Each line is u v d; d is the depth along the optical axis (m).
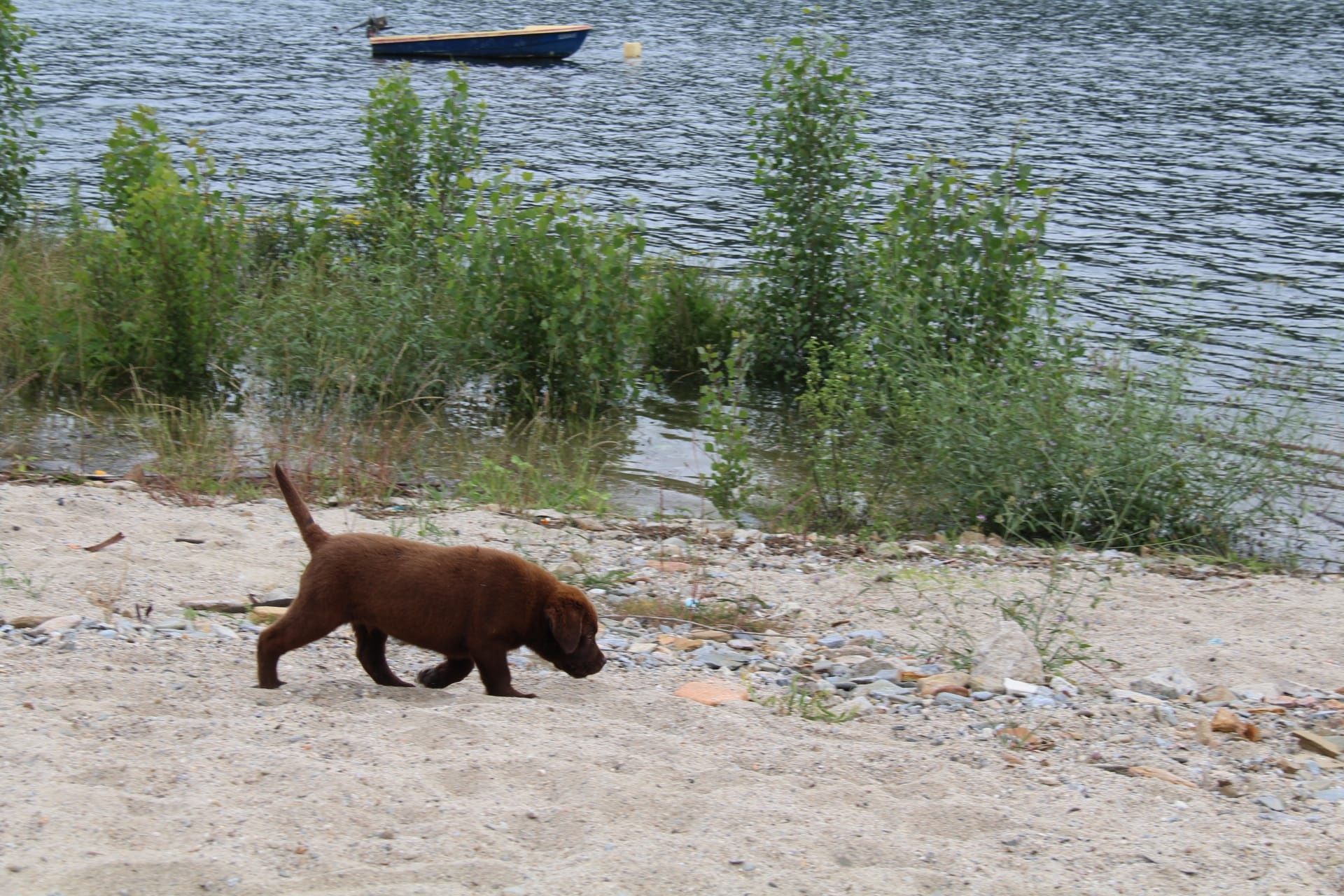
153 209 12.68
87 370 12.53
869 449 10.59
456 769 4.45
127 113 28.66
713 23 52.31
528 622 5.48
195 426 11.18
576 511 9.84
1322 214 22.81
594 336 13.09
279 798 4.14
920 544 9.32
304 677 5.71
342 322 12.78
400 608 5.34
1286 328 16.20
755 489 10.53
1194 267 19.11
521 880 3.73
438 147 15.28
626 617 7.21
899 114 31.27
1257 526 10.23
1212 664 6.95
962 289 12.34
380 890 3.59
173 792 4.16
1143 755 5.36
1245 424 10.74
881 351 12.02
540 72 38.62
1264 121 31.83
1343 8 61.25
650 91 35.34
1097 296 17.47
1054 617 7.61
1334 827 4.56
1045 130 29.95
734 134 29.30
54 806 3.90
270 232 15.91
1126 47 46.06
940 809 4.46
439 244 13.61
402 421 11.28
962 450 10.37
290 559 7.65
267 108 30.38
